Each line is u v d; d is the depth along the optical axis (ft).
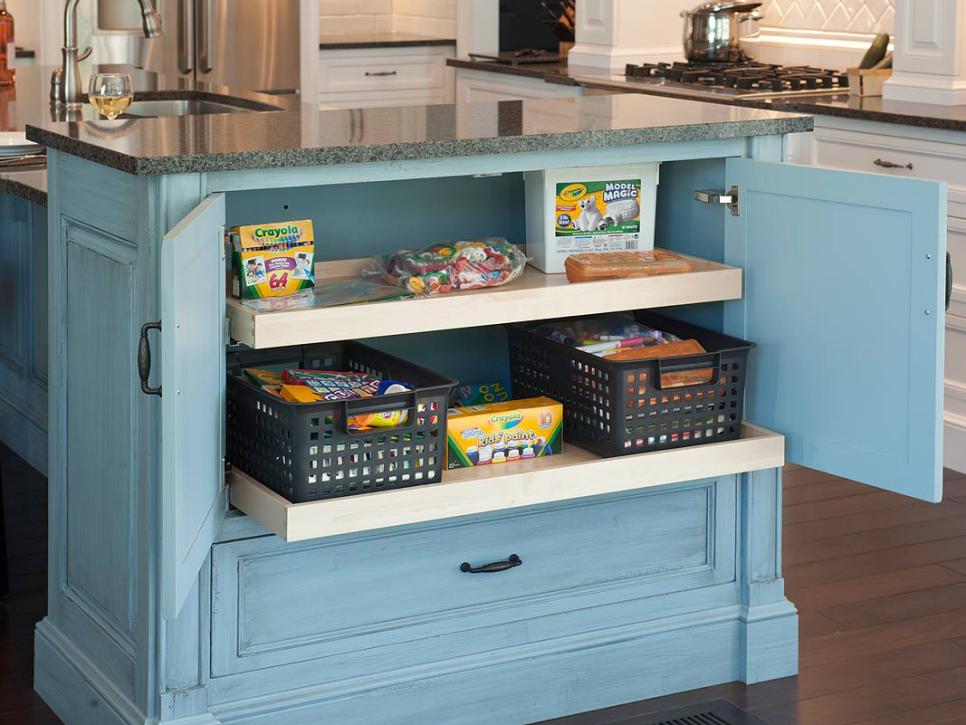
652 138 8.83
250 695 8.31
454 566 8.75
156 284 7.52
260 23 21.98
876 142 14.08
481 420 8.55
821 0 18.06
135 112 15.47
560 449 8.87
